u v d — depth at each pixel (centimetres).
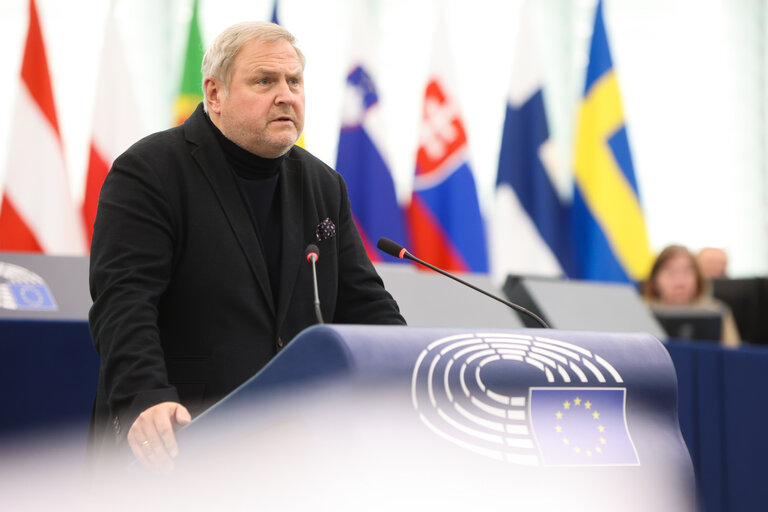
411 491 314
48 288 822
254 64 504
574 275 1572
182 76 1386
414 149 1612
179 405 400
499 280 1519
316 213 540
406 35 1634
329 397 318
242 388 348
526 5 1575
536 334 366
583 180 1577
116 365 432
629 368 373
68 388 793
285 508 338
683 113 1759
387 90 1619
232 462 357
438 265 1473
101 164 1328
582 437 353
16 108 1305
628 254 1551
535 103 1552
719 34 1783
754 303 1414
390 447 314
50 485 765
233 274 492
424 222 1470
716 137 1769
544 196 1535
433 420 325
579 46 1723
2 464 771
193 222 494
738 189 1770
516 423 341
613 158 1561
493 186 1634
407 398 322
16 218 1280
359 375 315
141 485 388
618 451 357
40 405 786
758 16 1800
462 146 1498
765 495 866
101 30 1456
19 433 779
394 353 326
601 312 1030
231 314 488
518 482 333
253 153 517
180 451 370
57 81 1430
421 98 1625
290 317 506
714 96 1773
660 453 368
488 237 1614
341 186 571
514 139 1542
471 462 327
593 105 1580
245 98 503
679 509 368
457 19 1655
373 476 308
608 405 365
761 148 1781
